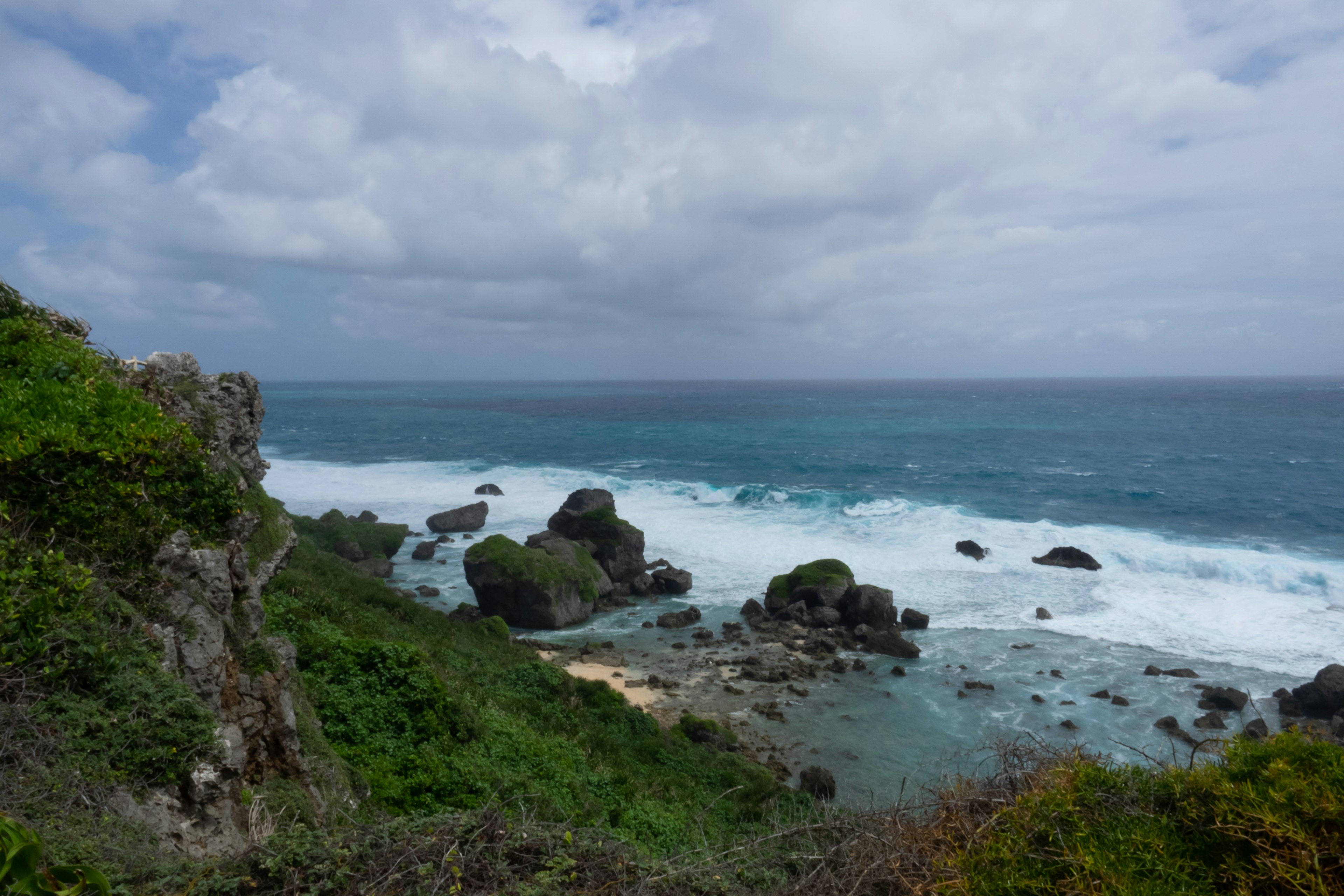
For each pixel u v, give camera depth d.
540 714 18.50
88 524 7.52
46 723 5.73
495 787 11.34
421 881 4.95
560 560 33.19
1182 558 36.75
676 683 25.58
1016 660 27.39
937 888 4.52
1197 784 4.38
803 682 25.83
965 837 5.04
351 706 12.70
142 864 5.00
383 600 24.20
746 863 5.74
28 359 9.47
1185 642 28.45
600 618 33.00
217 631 8.10
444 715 13.34
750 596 35.38
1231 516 52.38
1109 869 3.96
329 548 39.31
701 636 30.12
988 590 34.75
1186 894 3.71
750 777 18.55
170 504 8.54
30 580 6.36
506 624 29.77
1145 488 63.00
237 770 7.09
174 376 12.39
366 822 7.44
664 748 19.19
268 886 4.94
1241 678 25.34
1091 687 25.06
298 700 10.23
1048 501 58.03
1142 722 22.48
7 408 7.82
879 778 19.59
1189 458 80.88
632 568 37.16
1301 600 32.12
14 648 5.89
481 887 4.98
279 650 10.11
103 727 6.04
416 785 11.09
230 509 9.33
